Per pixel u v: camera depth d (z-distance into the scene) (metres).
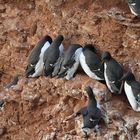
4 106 18.05
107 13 17.20
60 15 18.22
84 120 16.00
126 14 16.92
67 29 18.12
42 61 17.67
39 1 18.80
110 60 16.72
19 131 17.83
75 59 17.03
